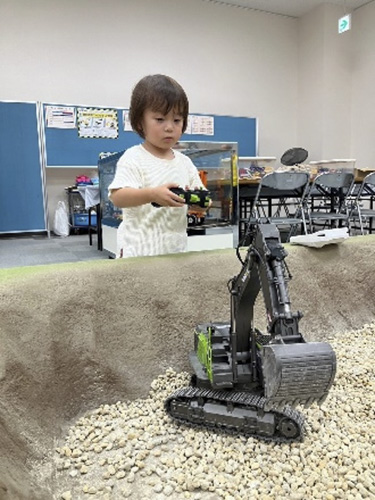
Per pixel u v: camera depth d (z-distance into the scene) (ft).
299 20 20.51
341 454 3.30
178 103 3.91
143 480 3.12
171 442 3.58
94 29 16.88
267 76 20.34
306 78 20.49
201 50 18.79
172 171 4.33
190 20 18.42
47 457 3.29
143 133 4.15
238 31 19.42
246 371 3.53
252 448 3.41
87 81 17.02
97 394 4.07
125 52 17.47
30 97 16.25
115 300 4.28
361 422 3.80
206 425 3.68
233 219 7.50
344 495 2.86
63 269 4.15
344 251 6.04
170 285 4.59
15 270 4.06
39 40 16.11
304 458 3.27
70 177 17.20
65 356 3.91
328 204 15.44
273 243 2.80
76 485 3.08
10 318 3.59
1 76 15.72
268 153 20.80
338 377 4.60
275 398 2.32
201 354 3.95
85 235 16.88
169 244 4.73
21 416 3.33
